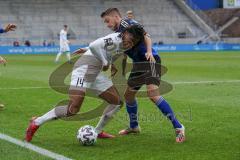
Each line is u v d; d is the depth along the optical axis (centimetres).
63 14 8919
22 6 8762
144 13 9438
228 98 2052
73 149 1116
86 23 8931
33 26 8625
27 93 2252
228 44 8844
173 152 1084
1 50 7438
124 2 9469
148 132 1338
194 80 2908
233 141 1203
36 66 4344
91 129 1168
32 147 1128
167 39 9075
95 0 9269
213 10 10050
